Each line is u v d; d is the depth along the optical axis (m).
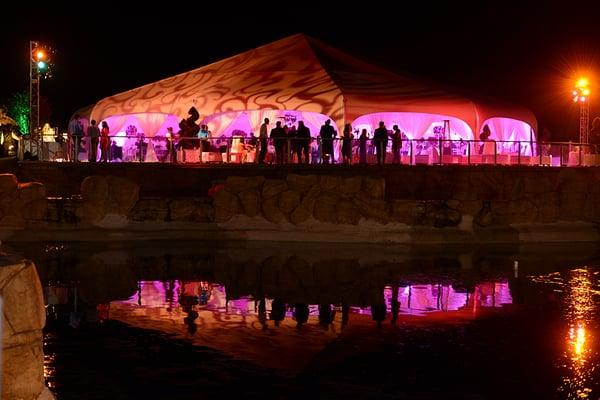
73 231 19.45
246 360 9.04
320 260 17.08
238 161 25.52
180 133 25.75
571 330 10.66
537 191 21.03
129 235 19.77
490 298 13.03
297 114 29.09
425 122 28.14
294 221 20.17
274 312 11.80
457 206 20.36
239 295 13.13
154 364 8.82
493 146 27.81
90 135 24.91
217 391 7.83
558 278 15.09
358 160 24.89
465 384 8.12
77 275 14.77
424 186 23.00
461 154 26.59
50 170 23.22
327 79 28.44
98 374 8.40
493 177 23.27
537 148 27.16
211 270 15.60
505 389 7.98
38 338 4.55
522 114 29.92
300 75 29.67
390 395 7.76
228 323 11.02
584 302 12.67
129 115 30.38
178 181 23.34
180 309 11.95
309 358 9.14
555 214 21.08
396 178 22.89
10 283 4.39
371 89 27.98
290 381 8.20
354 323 11.10
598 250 19.52
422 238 19.81
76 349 9.47
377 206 20.03
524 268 16.38
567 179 21.39
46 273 14.92
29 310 4.46
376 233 19.86
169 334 10.31
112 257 17.09
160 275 14.97
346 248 19.16
